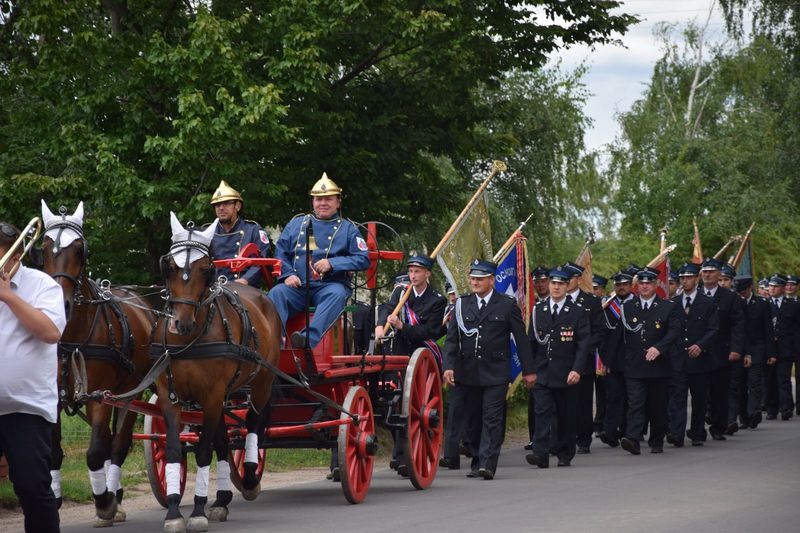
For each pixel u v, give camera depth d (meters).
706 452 17.66
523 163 36.84
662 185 46.12
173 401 10.63
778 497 11.91
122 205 19.36
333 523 10.81
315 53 19.66
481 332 14.92
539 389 16.09
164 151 19.09
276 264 12.70
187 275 10.40
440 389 14.45
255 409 11.81
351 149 22.08
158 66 19.11
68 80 20.30
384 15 20.62
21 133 21.09
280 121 20.52
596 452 18.34
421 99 23.41
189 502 13.09
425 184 24.58
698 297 19.52
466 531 10.04
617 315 18.89
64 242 10.43
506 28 23.73
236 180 19.78
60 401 10.58
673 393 18.98
